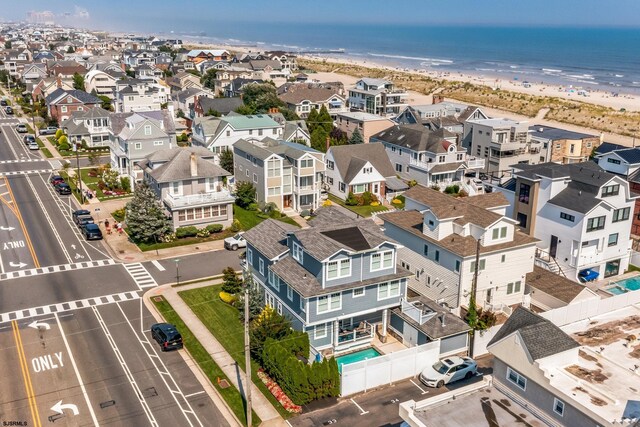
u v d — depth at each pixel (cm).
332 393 3809
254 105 13425
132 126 8562
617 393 2869
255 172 7831
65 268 5819
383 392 3903
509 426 2934
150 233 6431
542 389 2958
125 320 4781
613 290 5666
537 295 5141
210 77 19525
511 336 3084
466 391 3222
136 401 3728
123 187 8388
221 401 3756
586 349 3275
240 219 7388
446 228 5122
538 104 18088
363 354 4394
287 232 4575
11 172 9262
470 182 8712
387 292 4475
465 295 4928
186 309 4991
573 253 5712
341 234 4425
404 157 9250
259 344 4125
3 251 6200
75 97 12669
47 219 7238
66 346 4350
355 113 12062
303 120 12188
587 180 5812
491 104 18800
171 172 6844
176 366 4138
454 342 4322
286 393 3800
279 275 4375
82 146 10894
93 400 3722
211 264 6028
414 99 19750
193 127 10106
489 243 4959
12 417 3531
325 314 4231
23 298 5125
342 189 8369
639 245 6662
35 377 3953
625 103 19012
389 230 5709
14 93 17250
